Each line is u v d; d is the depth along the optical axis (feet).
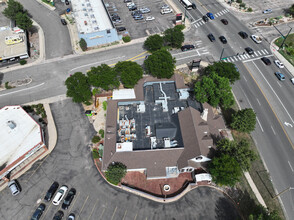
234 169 148.66
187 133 175.42
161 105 207.21
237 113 192.54
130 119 197.16
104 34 281.54
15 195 167.94
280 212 159.02
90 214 159.84
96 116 214.28
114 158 169.89
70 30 313.12
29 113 217.77
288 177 175.52
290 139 196.95
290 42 286.66
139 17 323.78
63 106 223.92
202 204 163.12
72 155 189.98
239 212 159.02
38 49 285.84
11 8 293.43
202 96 197.67
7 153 175.01
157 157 170.19
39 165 184.34
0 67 264.52
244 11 343.05
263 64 263.08
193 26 315.78
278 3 359.05
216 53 275.59
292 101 225.76
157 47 254.88
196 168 174.91
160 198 163.63
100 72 209.26
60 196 164.25
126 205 163.32
